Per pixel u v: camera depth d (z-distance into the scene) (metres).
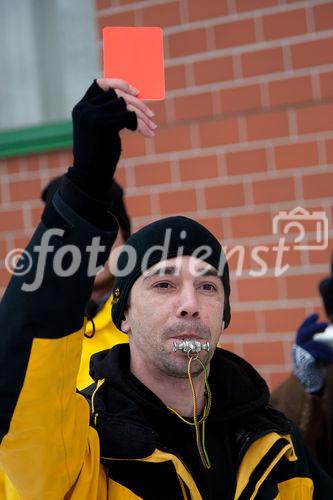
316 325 3.06
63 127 4.72
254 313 4.38
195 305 1.94
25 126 4.95
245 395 2.11
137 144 4.61
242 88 4.41
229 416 2.06
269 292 4.36
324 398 2.97
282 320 4.33
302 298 4.30
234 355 2.26
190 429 2.02
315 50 4.29
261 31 4.38
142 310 1.98
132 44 1.93
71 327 1.72
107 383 2.06
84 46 4.86
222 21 4.45
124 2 4.66
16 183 4.82
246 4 4.40
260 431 2.04
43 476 1.75
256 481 1.98
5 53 5.04
